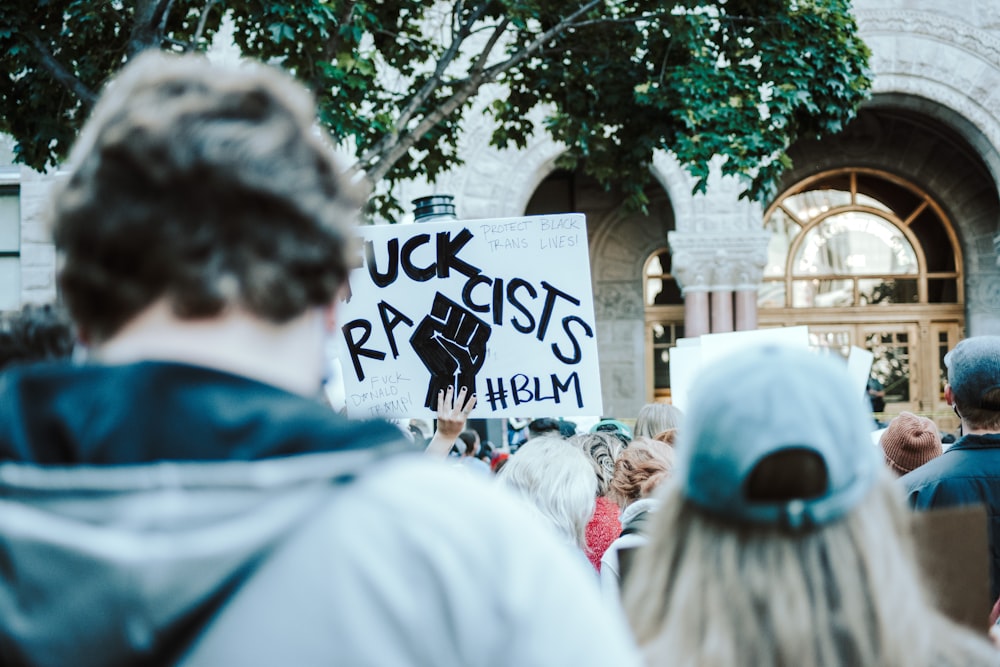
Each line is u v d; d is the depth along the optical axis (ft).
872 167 63.46
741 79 24.25
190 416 2.70
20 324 7.27
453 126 27.91
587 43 26.43
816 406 4.16
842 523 4.16
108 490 2.60
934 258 64.18
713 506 4.23
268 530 2.60
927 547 5.46
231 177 2.80
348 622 2.57
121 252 2.79
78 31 23.24
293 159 2.95
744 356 4.42
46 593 2.54
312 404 2.88
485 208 50.06
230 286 2.81
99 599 2.50
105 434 2.71
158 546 2.52
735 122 23.67
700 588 4.23
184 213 2.79
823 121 25.05
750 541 4.17
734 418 4.16
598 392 14.90
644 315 64.64
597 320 64.69
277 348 2.98
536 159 50.24
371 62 24.13
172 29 25.17
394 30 27.04
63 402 2.83
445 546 2.67
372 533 2.66
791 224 64.80
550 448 11.73
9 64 23.11
